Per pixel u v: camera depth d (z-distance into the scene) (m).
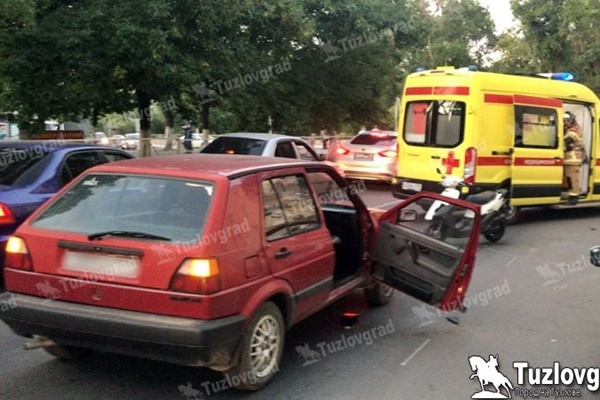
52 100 15.23
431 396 4.58
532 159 12.35
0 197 6.52
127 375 4.79
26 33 14.29
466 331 6.07
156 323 3.96
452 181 10.84
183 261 4.00
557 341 5.84
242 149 11.77
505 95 11.88
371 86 28.77
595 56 40.03
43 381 4.66
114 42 14.53
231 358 4.19
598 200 13.95
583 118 13.70
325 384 4.73
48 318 4.20
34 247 4.38
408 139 12.45
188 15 15.73
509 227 12.38
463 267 5.48
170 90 16.11
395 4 26.69
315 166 5.48
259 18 19.00
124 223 4.31
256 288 4.34
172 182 4.45
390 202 14.88
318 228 5.24
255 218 4.45
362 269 6.18
